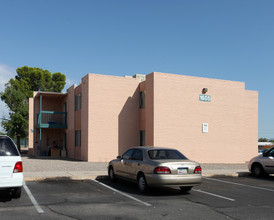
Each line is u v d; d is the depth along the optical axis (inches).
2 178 300.7
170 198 360.2
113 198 354.9
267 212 299.3
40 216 271.1
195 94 851.4
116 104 849.5
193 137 840.3
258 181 533.3
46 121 1136.8
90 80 823.1
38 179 477.1
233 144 896.3
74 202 330.0
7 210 289.7
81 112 884.6
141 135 869.2
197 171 379.2
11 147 317.4
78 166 669.3
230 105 902.4
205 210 303.1
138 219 266.7
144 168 386.6
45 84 2102.6
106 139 830.5
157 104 798.5
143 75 981.2
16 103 1561.3
